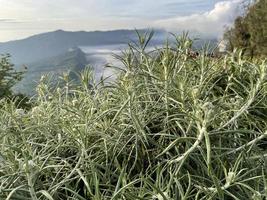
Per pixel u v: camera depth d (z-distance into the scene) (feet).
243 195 4.57
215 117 5.23
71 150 5.29
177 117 5.56
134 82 6.20
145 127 5.59
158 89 5.84
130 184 4.18
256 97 5.83
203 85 6.35
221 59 7.36
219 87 6.50
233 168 4.36
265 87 6.07
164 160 4.85
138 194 4.38
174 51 6.31
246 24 42.45
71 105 5.95
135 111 5.63
